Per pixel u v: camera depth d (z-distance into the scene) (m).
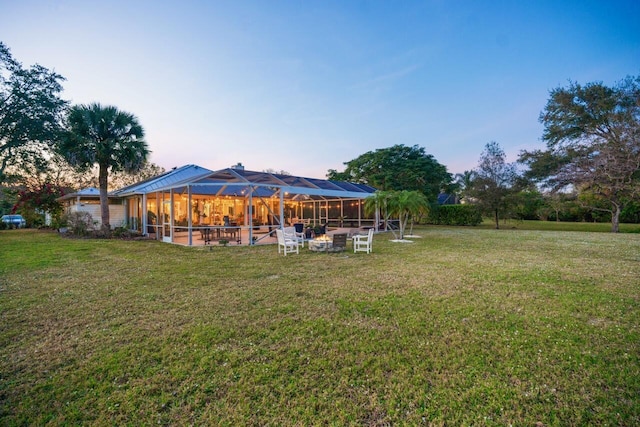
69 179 28.28
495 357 3.02
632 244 12.57
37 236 15.98
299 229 15.34
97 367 2.85
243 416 2.19
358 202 21.08
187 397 2.41
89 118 14.12
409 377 2.68
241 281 6.14
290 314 4.24
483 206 24.73
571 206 23.97
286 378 2.67
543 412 2.22
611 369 2.79
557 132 22.53
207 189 16.36
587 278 6.37
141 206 17.91
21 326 3.84
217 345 3.29
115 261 8.45
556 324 3.87
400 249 11.16
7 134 18.94
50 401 2.37
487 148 24.97
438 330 3.68
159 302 4.79
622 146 18.17
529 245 12.39
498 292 5.34
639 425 2.07
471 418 2.16
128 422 2.13
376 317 4.12
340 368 2.83
